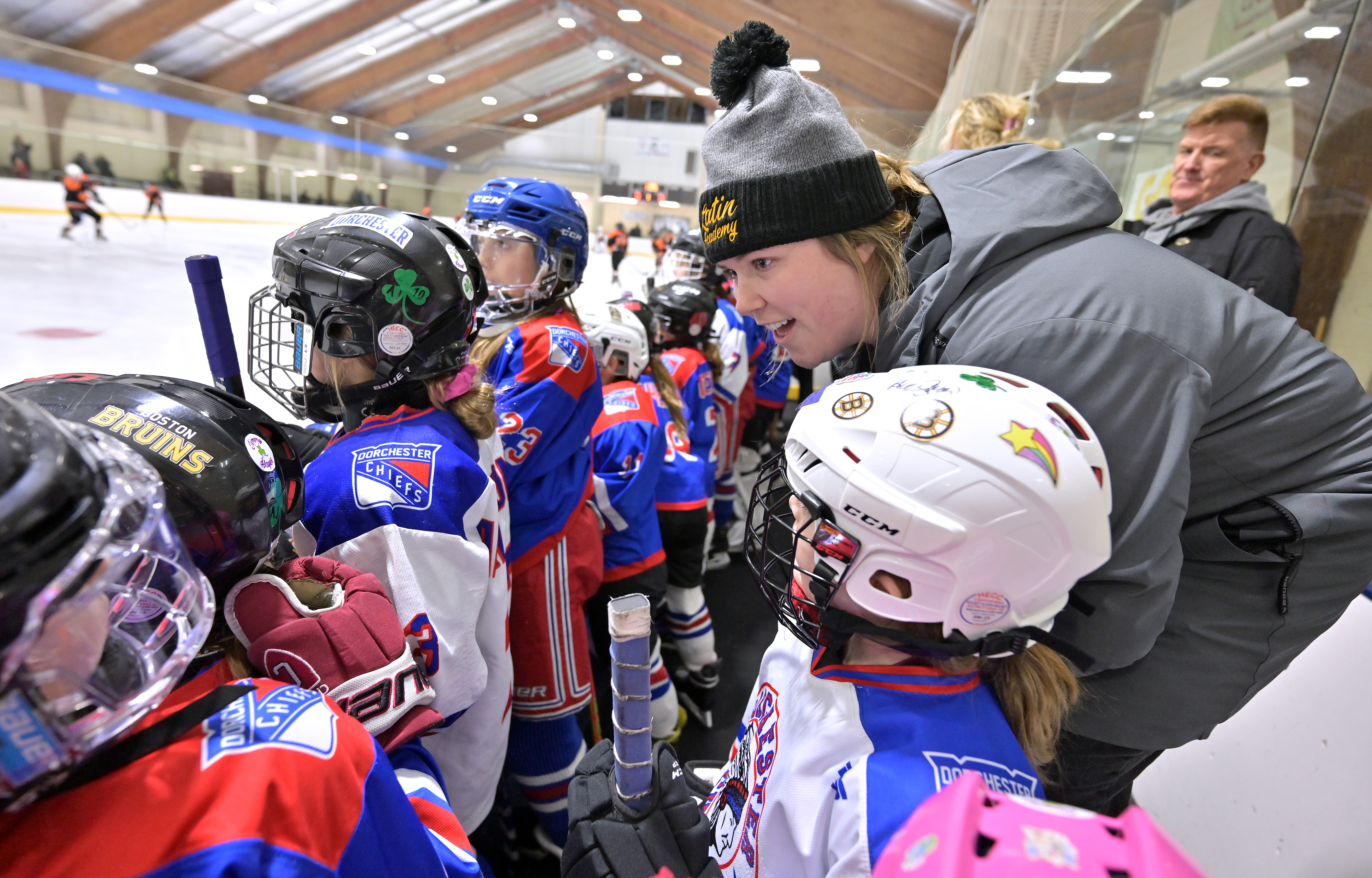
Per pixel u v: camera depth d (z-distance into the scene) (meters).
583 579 1.66
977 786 0.41
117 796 0.48
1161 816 1.65
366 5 19.44
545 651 1.55
